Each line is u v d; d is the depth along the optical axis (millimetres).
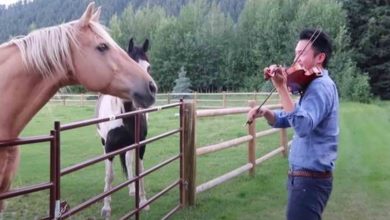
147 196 6074
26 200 5938
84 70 2967
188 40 48406
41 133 13445
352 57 41938
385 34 42000
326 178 2566
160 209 5410
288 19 45781
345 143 11391
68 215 3021
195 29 50062
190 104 5402
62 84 2977
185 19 51062
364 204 5879
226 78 47469
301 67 2492
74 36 2934
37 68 2809
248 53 46719
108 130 5309
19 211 5430
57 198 2771
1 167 2717
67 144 11359
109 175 5336
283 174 7543
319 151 2527
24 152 10250
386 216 5391
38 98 2877
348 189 6637
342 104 31547
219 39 47969
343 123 16812
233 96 28281
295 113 2328
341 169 8062
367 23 42531
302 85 2506
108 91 3070
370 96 39000
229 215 5273
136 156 4312
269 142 10969
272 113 2727
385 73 41594
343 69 39625
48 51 2832
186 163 5484
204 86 48375
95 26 3021
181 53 48531
